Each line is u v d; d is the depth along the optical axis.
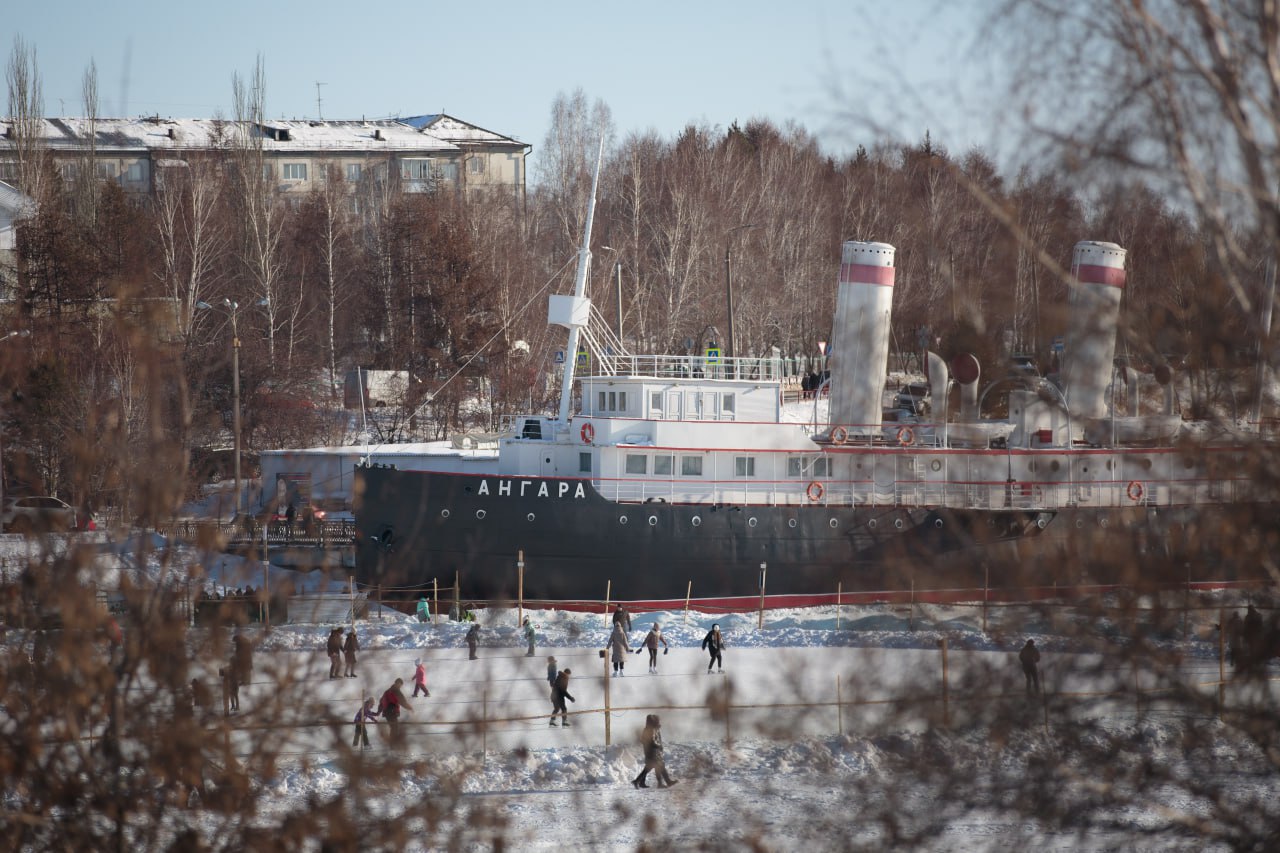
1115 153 33.44
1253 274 35.12
